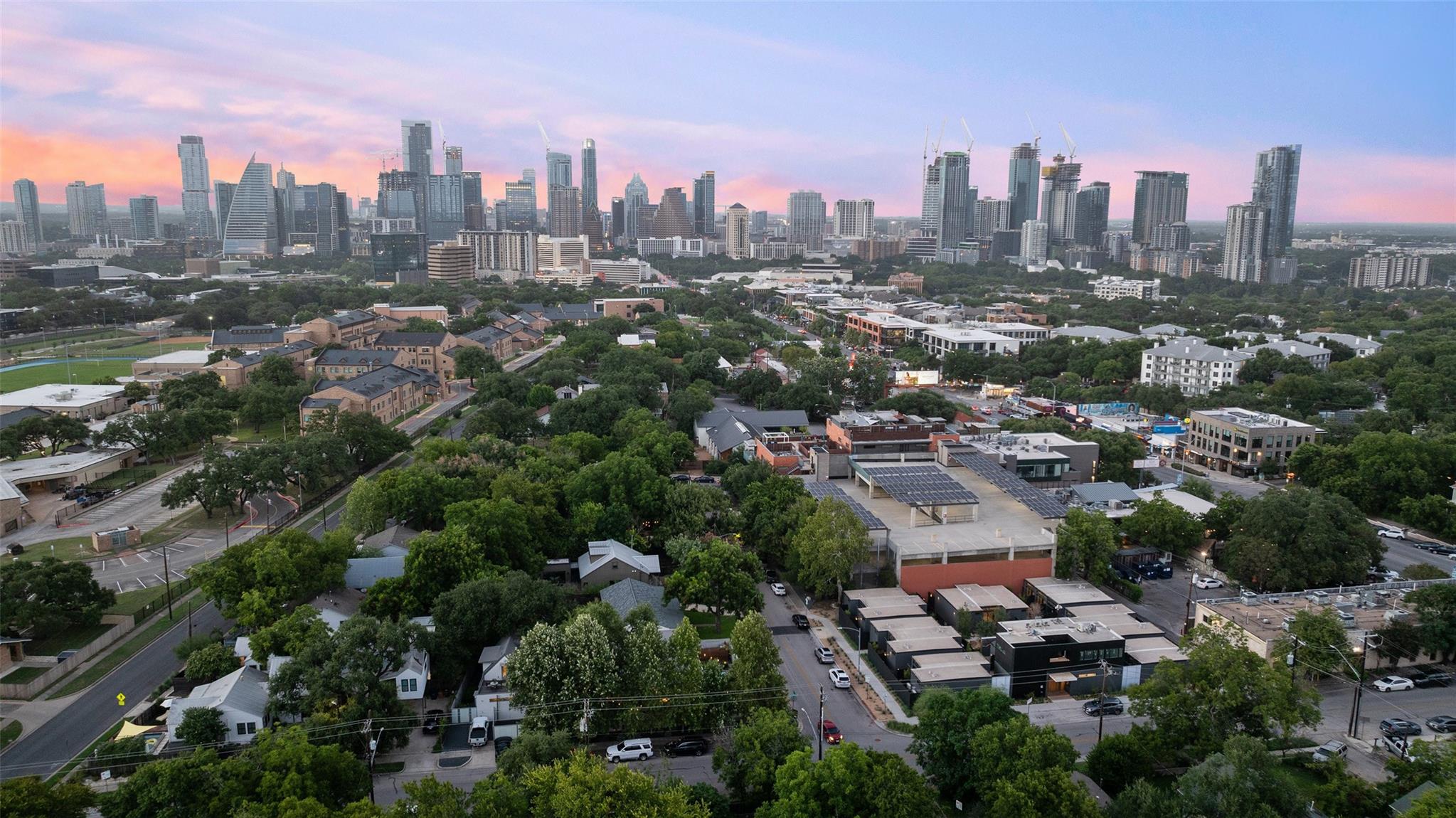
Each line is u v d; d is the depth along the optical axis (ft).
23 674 421.18
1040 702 423.64
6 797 266.57
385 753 368.48
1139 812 297.94
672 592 478.59
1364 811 312.09
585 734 356.38
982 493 638.12
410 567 460.14
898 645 447.83
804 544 513.04
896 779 294.05
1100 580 541.34
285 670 363.56
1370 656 442.09
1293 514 552.82
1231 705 347.77
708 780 350.84
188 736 343.26
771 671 378.73
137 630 475.72
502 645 422.82
